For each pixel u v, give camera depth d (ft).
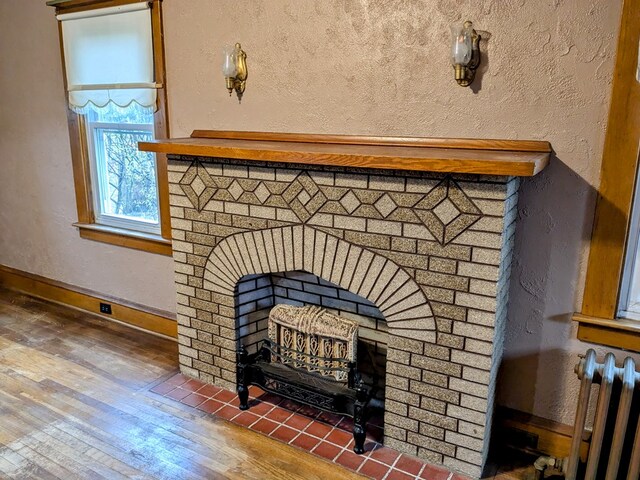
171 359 10.17
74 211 11.96
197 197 8.35
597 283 6.48
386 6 7.00
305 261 7.48
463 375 6.66
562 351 6.95
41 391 8.96
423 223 6.40
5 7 11.46
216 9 8.48
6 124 12.55
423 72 6.95
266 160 6.97
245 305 8.76
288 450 7.47
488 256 6.09
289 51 7.94
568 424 7.12
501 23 6.35
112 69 9.98
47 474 6.95
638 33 5.65
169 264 10.61
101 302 12.05
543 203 6.61
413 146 7.14
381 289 6.93
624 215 6.15
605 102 6.02
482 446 6.77
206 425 8.03
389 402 7.36
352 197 6.80
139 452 7.40
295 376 8.02
